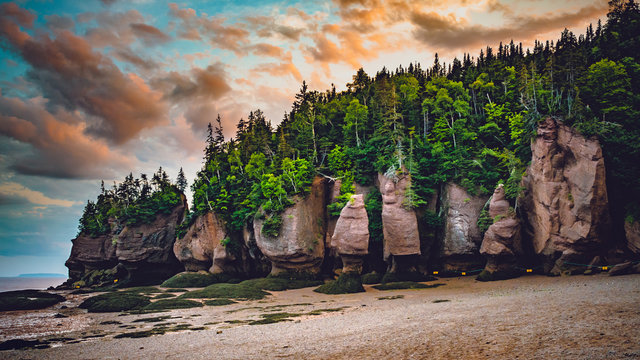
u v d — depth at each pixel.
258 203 78.25
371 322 31.69
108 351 27.47
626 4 74.12
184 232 88.25
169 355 24.83
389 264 66.31
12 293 75.75
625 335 18.69
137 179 115.50
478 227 64.00
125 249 93.56
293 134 94.75
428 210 68.62
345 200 73.00
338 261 72.62
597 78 59.56
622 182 51.28
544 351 17.66
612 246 51.38
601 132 51.31
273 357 22.00
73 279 105.06
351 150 78.00
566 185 53.56
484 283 54.91
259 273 81.06
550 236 54.31
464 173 67.31
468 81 95.50
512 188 59.03
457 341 21.48
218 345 26.98
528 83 67.06
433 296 47.34
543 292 39.66
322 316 38.69
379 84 88.94
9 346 31.22
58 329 39.44
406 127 77.06
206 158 106.50
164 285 77.44
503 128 74.31
